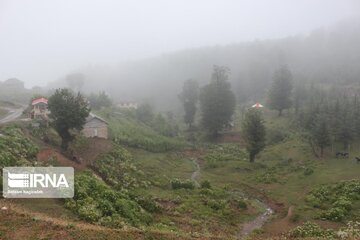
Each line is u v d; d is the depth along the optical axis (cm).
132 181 4950
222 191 5016
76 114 4978
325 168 6072
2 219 2320
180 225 3459
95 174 4525
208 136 9956
